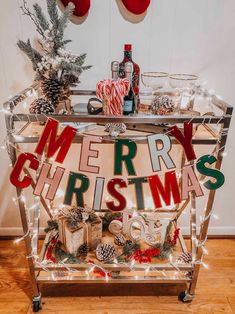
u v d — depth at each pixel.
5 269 1.63
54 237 1.50
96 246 1.47
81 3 1.33
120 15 1.39
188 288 1.47
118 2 1.36
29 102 1.50
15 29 1.41
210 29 1.43
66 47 1.44
